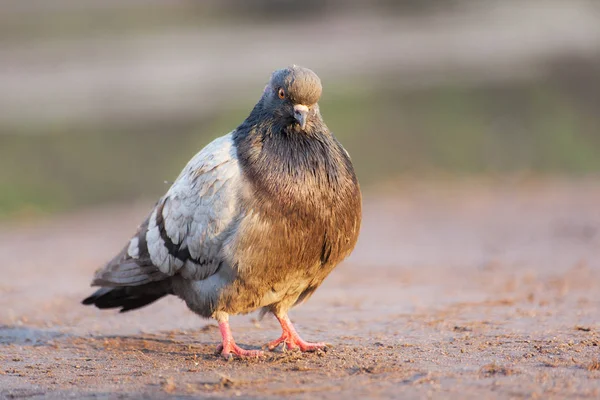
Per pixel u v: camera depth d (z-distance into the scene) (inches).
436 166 1029.2
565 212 705.6
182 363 291.9
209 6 2020.2
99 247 646.5
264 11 1996.8
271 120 293.9
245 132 297.9
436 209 768.3
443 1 2038.6
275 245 281.9
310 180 285.1
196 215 290.5
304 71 296.4
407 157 1054.4
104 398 247.8
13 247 669.9
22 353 317.4
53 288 469.7
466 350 291.7
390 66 1475.1
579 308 364.5
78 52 1600.6
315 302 409.4
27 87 1365.7
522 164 1043.9
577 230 615.5
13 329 362.3
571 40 1596.9
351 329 344.8
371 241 621.3
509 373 253.8
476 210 749.9
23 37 1715.1
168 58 1544.0
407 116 1179.3
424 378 250.4
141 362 295.9
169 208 302.7
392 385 245.4
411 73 1414.9
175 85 1353.3
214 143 303.3
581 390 234.5
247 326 359.6
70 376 277.6
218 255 287.6
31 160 1024.9
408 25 1870.1
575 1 1934.1
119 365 292.0
